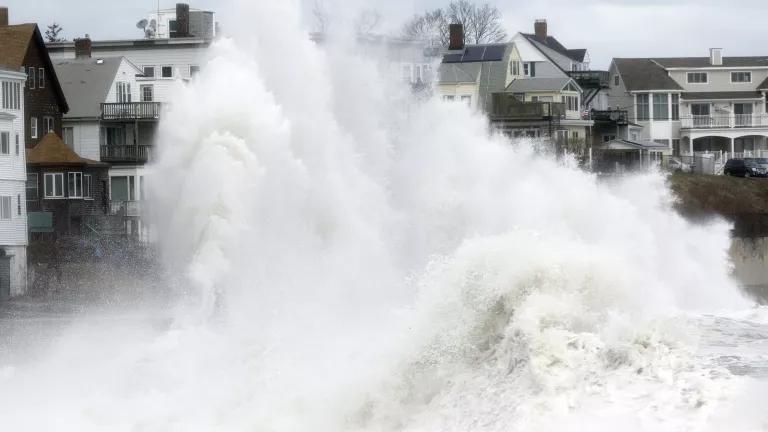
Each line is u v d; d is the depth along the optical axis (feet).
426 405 200.03
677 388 173.06
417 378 203.62
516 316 194.59
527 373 185.88
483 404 188.03
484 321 200.64
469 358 199.41
